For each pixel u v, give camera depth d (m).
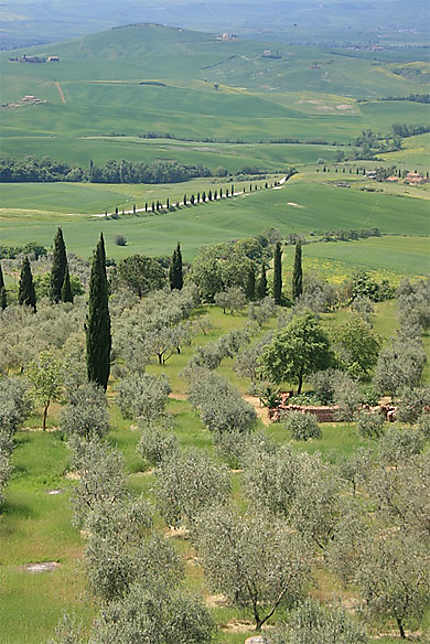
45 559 39.25
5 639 30.69
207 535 33.75
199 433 62.28
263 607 33.38
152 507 39.41
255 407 73.06
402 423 65.75
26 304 121.50
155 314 110.75
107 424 59.59
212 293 138.50
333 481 40.38
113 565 33.03
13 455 55.25
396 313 119.56
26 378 67.31
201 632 29.25
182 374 80.75
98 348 73.69
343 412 67.56
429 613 33.12
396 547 33.22
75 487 42.94
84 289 155.88
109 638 27.27
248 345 95.94
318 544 38.59
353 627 28.02
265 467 43.00
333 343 86.19
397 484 40.34
